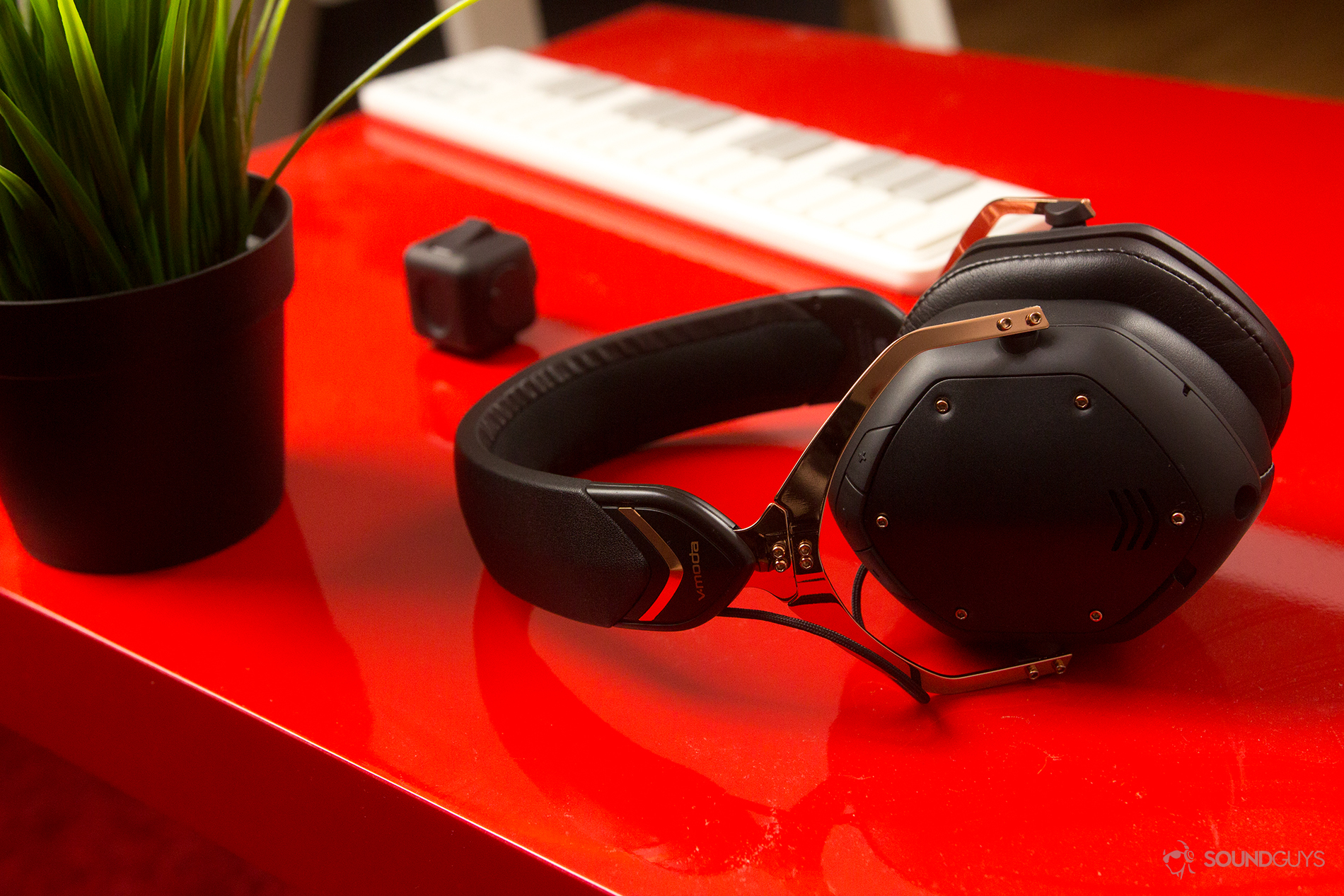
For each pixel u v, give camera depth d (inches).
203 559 19.5
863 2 125.6
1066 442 14.2
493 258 25.0
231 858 25.2
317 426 23.5
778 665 16.9
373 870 16.1
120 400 17.1
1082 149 33.4
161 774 18.4
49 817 25.9
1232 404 14.5
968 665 16.4
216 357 17.8
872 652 15.6
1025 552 14.8
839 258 28.0
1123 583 14.8
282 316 19.2
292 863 17.2
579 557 16.2
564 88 38.2
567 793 14.8
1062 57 117.1
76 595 18.7
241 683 16.9
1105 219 29.2
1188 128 34.4
